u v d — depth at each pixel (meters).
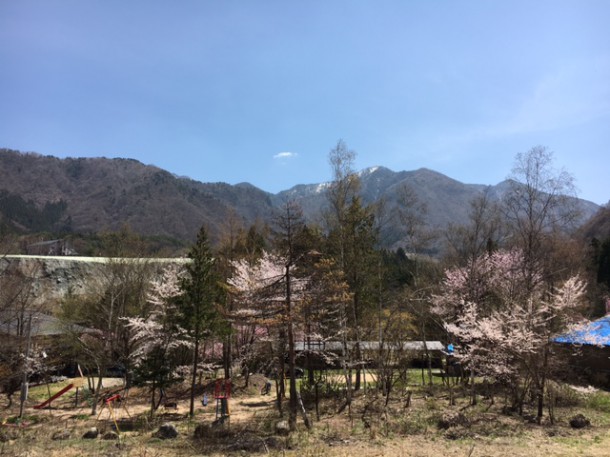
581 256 31.03
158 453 13.02
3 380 22.75
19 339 23.33
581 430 15.21
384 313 25.81
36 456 12.73
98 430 16.88
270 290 17.61
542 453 12.06
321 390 22.97
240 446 13.46
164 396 25.23
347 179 25.34
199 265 22.25
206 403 23.69
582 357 27.12
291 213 18.11
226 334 23.81
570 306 18.92
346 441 14.02
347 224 24.94
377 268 26.70
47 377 30.77
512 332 17.94
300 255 17.53
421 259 34.94
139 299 27.58
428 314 31.14
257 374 31.78
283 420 17.91
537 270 22.55
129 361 24.83
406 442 13.70
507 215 24.28
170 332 22.91
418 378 33.81
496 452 12.26
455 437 14.33
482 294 26.14
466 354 21.33
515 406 19.56
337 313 22.08
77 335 26.19
